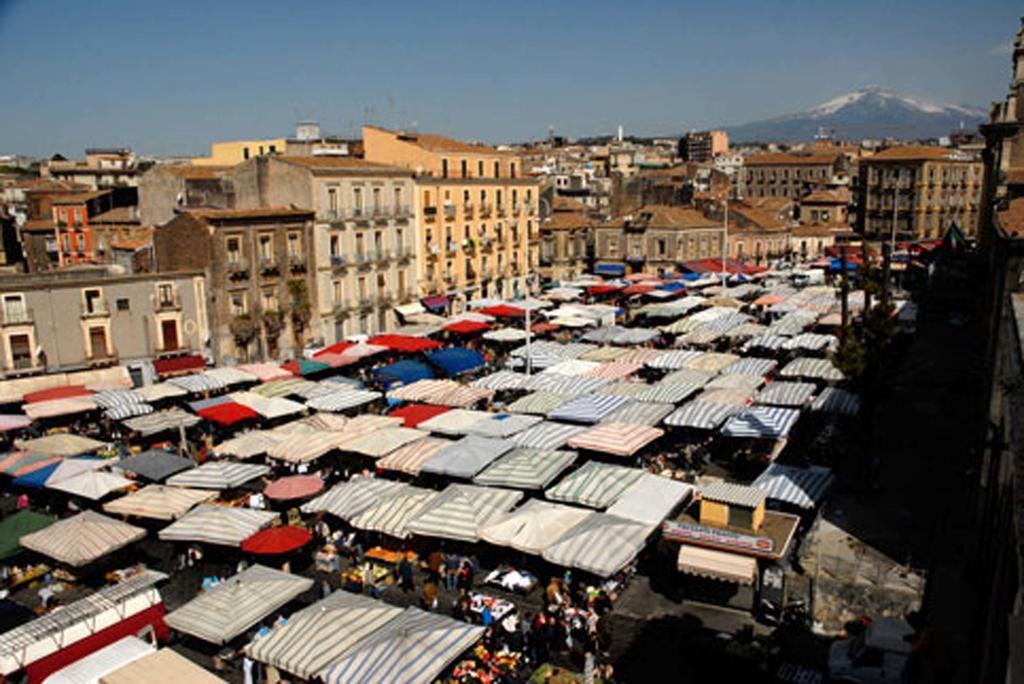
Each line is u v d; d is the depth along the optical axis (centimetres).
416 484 3388
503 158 8481
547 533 2603
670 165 17425
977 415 3534
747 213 11488
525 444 3450
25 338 4700
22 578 2830
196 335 5409
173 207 6581
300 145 7694
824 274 9531
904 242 11956
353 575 2706
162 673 1878
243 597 2292
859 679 1922
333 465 3609
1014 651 896
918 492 3086
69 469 3300
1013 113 4947
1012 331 1852
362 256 6481
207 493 3077
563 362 4878
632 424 3578
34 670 2070
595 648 2302
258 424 4334
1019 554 1094
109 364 5006
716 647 2188
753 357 5397
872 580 2397
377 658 1958
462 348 5328
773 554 2353
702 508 2536
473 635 2056
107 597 2284
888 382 3688
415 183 7038
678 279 8806
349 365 5525
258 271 5675
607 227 10081
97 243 7931
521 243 8719
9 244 8012
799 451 3703
